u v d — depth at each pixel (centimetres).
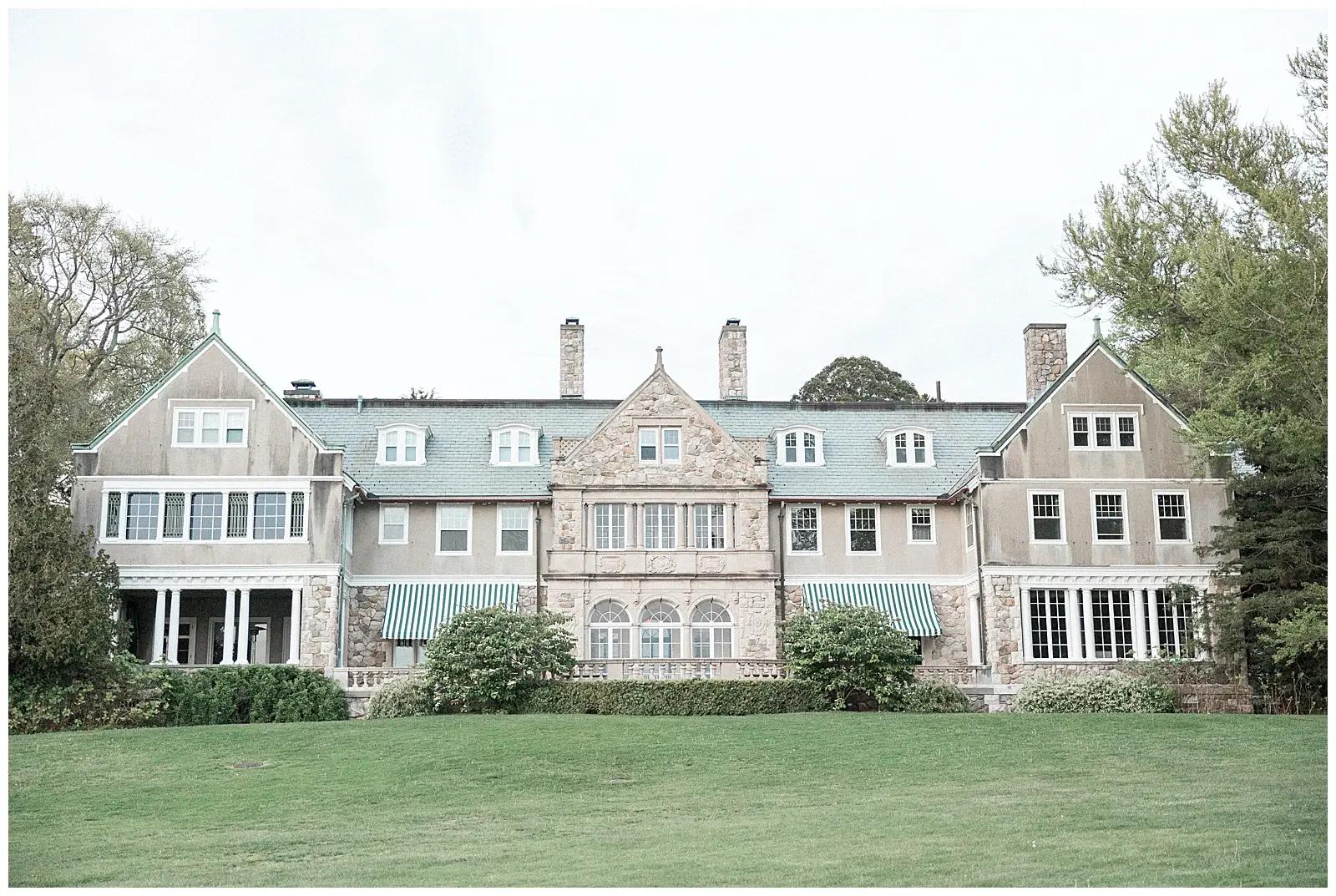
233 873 2169
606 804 2762
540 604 5212
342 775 3114
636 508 5244
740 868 2098
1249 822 2327
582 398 5916
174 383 4956
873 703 4581
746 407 5897
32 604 4047
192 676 4416
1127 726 3653
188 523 4844
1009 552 5034
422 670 4550
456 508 5309
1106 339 5653
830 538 5384
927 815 2520
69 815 2720
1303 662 4662
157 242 5978
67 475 5175
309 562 4834
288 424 4947
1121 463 5141
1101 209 4303
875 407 5925
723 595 5178
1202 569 5059
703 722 3828
